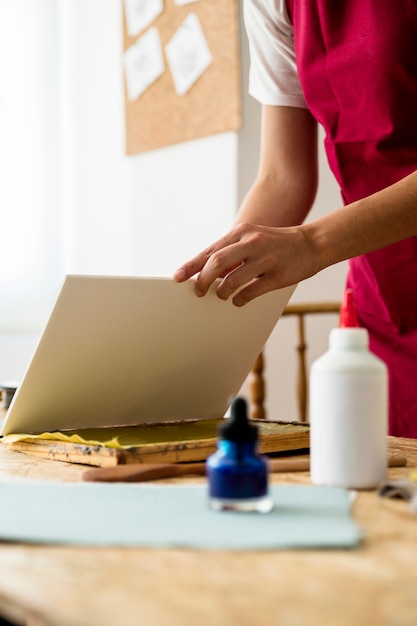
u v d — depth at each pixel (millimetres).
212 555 528
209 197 2969
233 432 638
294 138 1479
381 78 1343
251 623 405
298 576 483
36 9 3725
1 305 3695
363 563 509
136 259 3379
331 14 1359
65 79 3787
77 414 1035
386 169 1417
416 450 997
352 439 738
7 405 1553
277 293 1110
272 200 1445
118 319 956
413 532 584
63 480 799
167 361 1053
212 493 642
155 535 565
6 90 3678
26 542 559
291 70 1467
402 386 1510
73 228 3781
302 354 2590
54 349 941
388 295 1486
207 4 2922
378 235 1062
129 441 931
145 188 3311
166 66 3143
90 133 3641
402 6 1299
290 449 970
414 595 448
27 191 3742
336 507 645
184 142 3074
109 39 3492
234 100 2828
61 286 894
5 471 847
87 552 538
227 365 1132
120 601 440
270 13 1451
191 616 416
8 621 678
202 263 1029
